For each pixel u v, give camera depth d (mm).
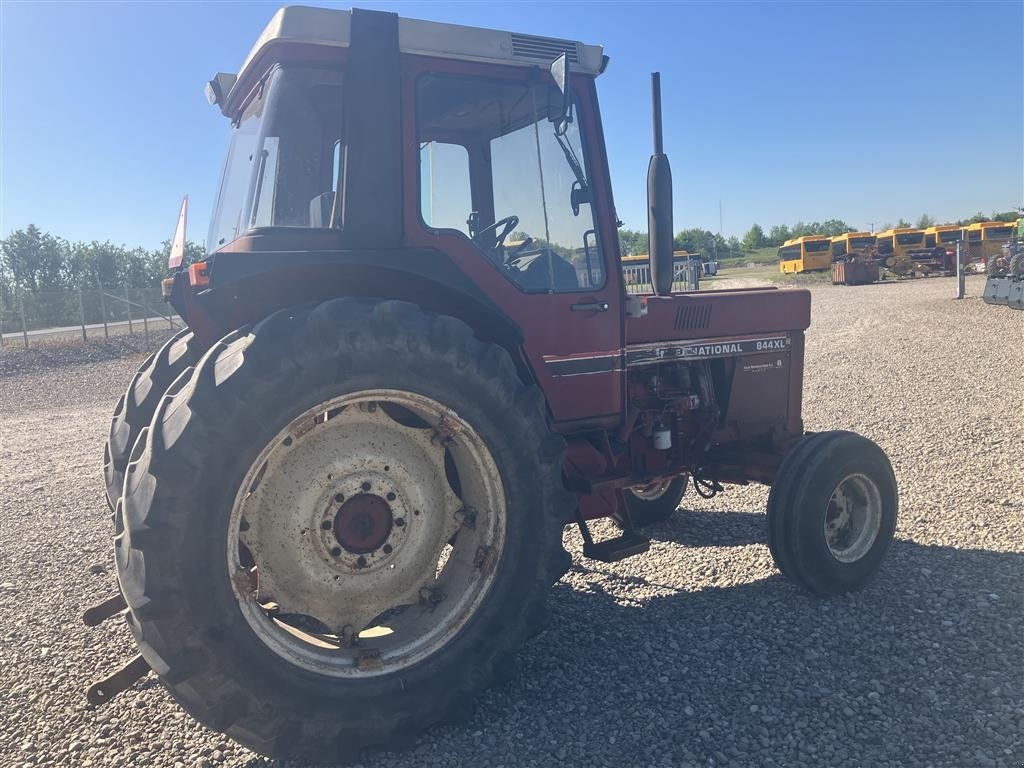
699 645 3445
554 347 3469
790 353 4680
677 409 4242
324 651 2789
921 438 6930
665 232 3516
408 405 2801
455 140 3434
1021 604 3631
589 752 2721
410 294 3057
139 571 2445
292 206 3086
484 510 2979
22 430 11266
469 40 3225
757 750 2680
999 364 10664
